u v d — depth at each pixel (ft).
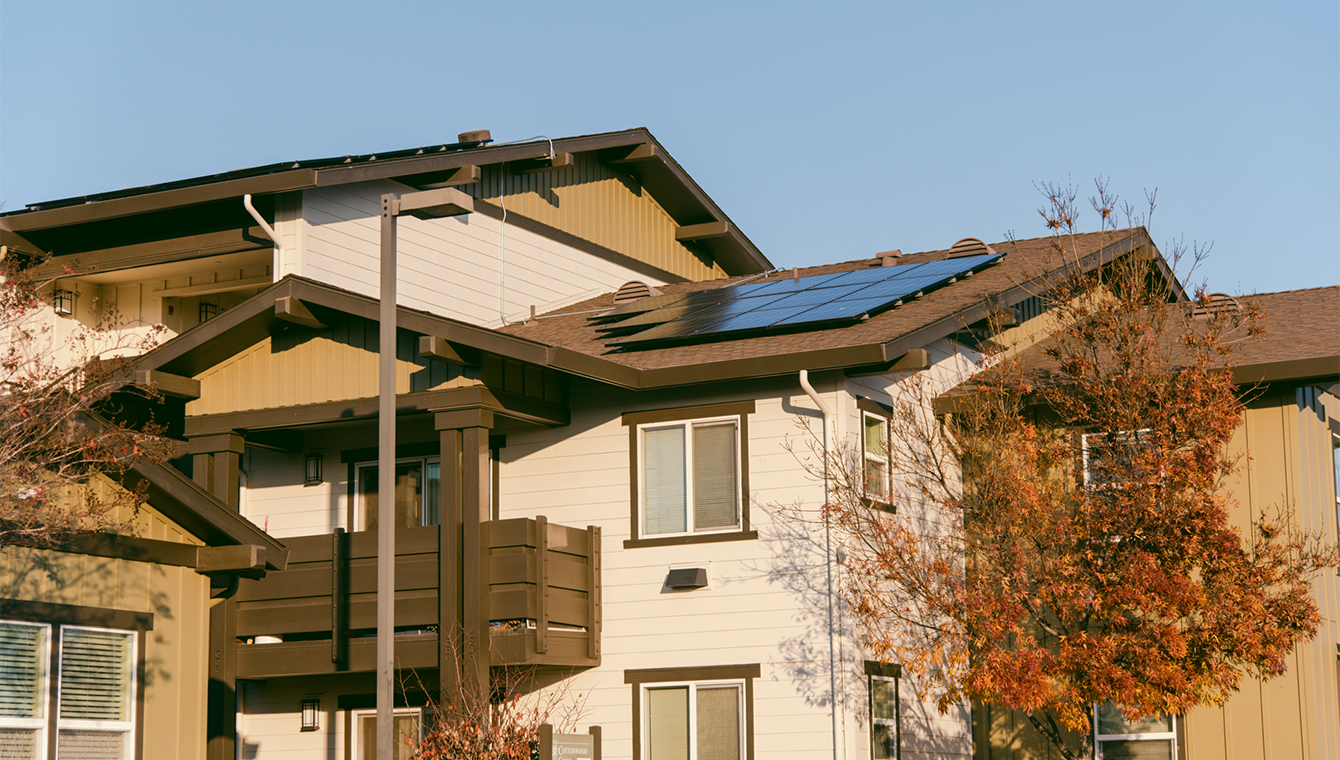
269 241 72.43
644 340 67.67
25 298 53.52
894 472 63.77
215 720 62.90
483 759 55.06
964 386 63.57
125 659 49.93
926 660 56.95
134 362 52.31
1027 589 53.88
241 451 66.80
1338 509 66.44
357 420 63.82
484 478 60.80
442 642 60.03
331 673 62.49
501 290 83.10
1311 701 58.70
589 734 55.42
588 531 64.34
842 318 63.16
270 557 52.95
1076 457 55.62
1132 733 62.23
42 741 46.55
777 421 62.39
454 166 77.41
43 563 47.42
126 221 76.18
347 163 71.82
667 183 96.63
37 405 46.21
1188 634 52.11
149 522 51.60
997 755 65.98
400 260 76.33
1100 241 73.00
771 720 60.08
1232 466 55.72
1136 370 54.90
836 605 59.41
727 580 62.08
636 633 63.36
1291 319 69.97
